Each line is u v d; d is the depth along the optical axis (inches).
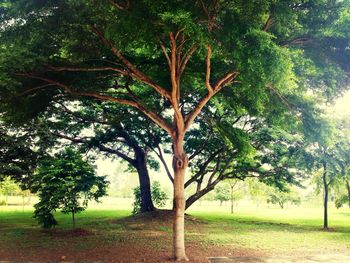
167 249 515.2
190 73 516.4
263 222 1074.7
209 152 1002.1
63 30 423.2
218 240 628.1
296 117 520.7
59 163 661.3
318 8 396.8
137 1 348.2
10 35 404.2
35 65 431.5
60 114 914.1
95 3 377.7
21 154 853.8
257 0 347.9
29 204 2079.2
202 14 358.0
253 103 472.7
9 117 538.6
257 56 339.0
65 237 620.4
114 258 443.2
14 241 568.7
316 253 514.0
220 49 380.2
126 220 936.3
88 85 520.7
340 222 1157.7
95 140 1007.6
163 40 413.4
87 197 680.4
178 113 465.7
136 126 993.5
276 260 454.9
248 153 595.5
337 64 447.8
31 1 376.8
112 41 430.3
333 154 866.1
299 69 463.8
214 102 754.2
